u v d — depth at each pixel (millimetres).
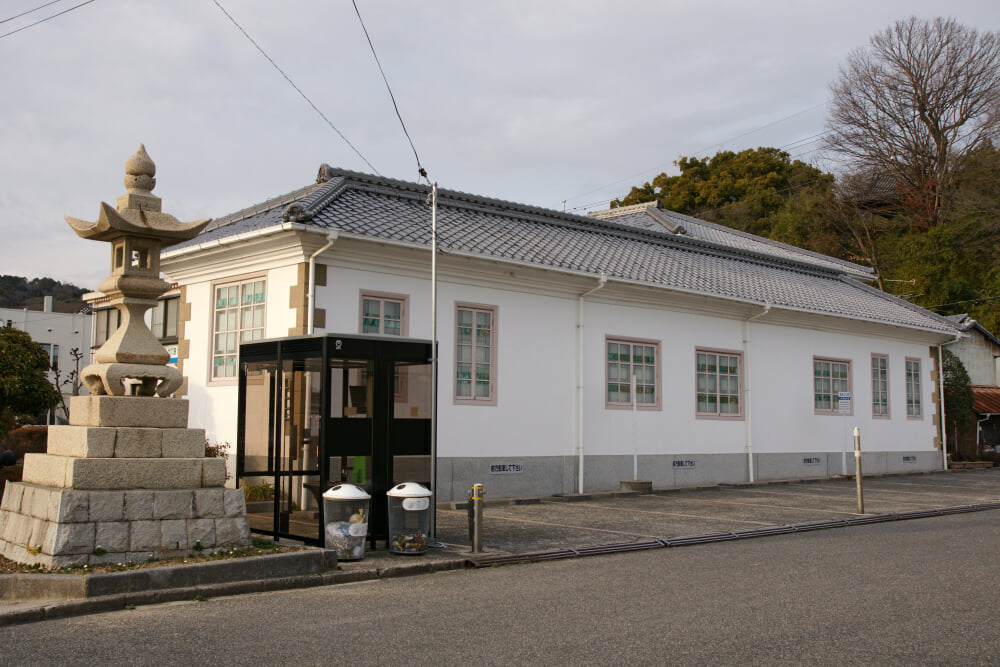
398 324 15383
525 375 17078
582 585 8844
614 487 18391
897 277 43906
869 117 48094
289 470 11062
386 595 8320
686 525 13539
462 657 5984
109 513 8477
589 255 18938
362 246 14609
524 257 16500
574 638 6523
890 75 47219
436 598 8148
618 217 32719
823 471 23375
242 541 9266
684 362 20141
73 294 74688
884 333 25922
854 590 8484
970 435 31078
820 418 23500
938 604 7797
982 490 20578
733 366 21406
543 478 17188
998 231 42656
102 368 9094
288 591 8562
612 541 11789
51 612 7234
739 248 25875
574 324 18062
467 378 16219
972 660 5969
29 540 8633
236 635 6605
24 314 43906
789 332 22906
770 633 6695
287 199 17469
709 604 7812
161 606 7750
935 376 27984
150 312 20766
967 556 10750
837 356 24250
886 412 25875
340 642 6387
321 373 10445
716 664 5828
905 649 6234
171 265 16656
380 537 10797
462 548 10984
